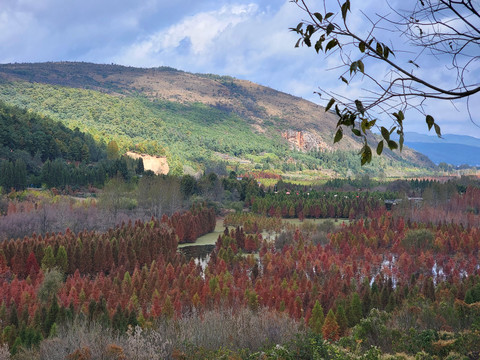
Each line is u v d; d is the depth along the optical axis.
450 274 99.00
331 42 6.71
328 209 195.62
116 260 104.75
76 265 100.06
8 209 134.50
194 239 146.38
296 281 81.31
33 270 85.81
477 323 33.22
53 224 132.50
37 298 68.81
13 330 48.72
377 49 6.56
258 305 63.09
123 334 40.53
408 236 124.12
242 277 80.50
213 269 91.88
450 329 41.09
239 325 35.66
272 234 154.25
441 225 146.00
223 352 29.03
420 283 89.56
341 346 29.48
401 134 6.52
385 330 34.31
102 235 116.25
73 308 57.34
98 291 70.06
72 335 35.94
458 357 27.11
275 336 34.66
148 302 70.56
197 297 65.88
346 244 114.31
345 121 6.64
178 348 31.17
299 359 26.66
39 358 34.38
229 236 128.88
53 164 196.00
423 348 30.30
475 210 195.88
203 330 34.78
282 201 195.00
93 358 30.44
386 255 122.25
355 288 79.38
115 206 153.88
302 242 119.69
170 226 144.38
